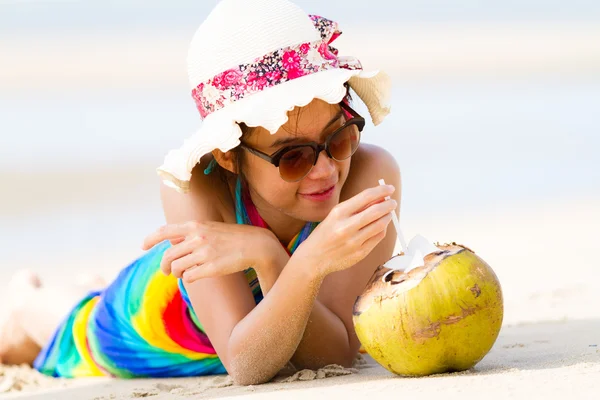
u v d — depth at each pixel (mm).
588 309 6250
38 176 14164
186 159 4129
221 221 4688
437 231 9977
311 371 4395
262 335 4113
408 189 12438
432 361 3742
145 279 5332
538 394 3277
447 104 20625
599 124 16953
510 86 23375
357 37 35875
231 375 4379
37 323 6453
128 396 4617
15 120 19688
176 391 4500
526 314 6223
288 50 4133
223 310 4359
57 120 19641
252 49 4137
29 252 9773
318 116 4078
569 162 13711
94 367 5895
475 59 30203
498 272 8055
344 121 4242
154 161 15156
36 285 6859
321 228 3945
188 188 4383
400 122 18125
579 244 9125
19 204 12336
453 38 36125
